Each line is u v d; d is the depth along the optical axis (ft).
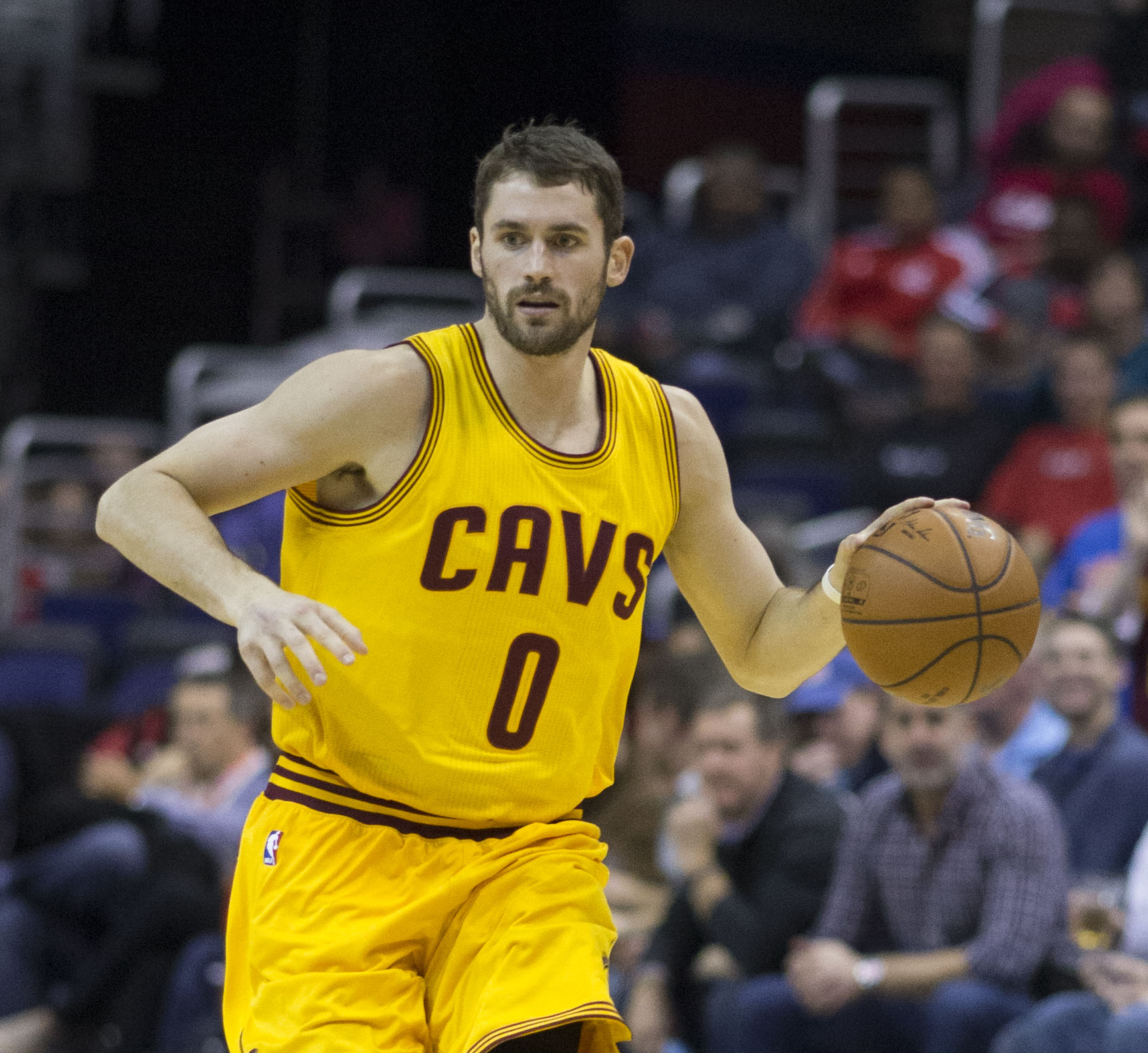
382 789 33.55
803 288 129.18
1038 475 97.55
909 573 33.96
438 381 33.14
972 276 127.65
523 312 32.30
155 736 94.22
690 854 65.92
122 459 130.41
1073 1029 54.29
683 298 128.16
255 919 33.99
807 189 156.46
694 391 121.08
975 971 58.59
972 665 34.09
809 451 116.16
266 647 29.01
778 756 66.08
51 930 71.36
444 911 33.53
